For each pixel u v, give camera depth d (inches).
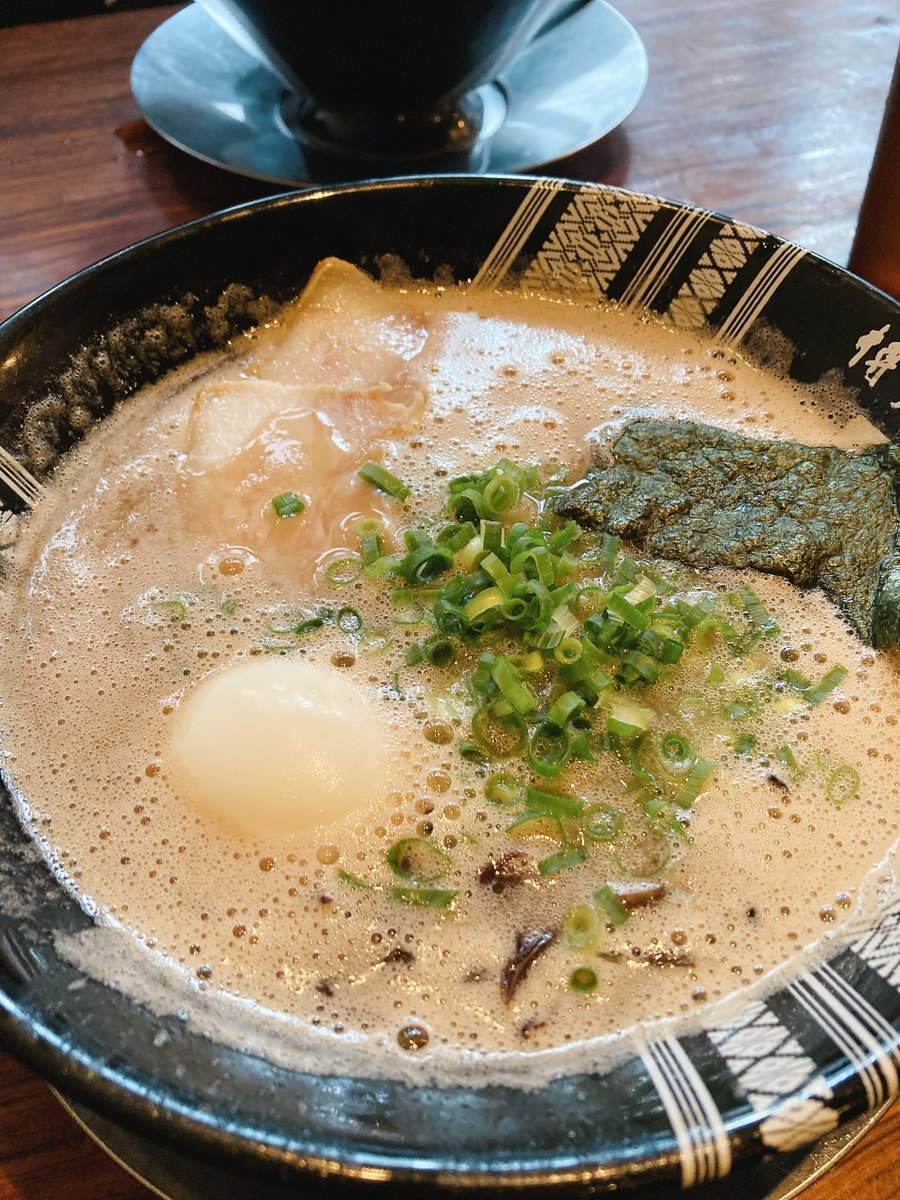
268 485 9.5
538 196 10.4
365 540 8.9
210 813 7.5
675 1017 6.5
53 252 11.7
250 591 8.9
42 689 8.2
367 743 7.7
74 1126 6.5
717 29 15.2
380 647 8.4
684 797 7.5
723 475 9.4
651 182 12.6
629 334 10.9
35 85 14.1
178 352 10.3
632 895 7.1
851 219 12.2
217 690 7.9
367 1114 5.6
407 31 10.8
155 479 9.6
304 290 10.7
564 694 7.8
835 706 8.1
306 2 10.4
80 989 6.1
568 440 10.0
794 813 7.5
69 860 7.2
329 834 7.4
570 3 14.0
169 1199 6.0
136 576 8.9
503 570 8.2
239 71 13.5
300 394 10.1
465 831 7.4
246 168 11.9
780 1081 5.3
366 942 6.9
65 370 9.3
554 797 7.4
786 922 7.0
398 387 10.4
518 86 13.3
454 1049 6.4
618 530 9.1
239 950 6.9
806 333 9.8
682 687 8.2
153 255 9.6
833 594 8.7
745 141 13.3
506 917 7.0
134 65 13.3
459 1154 5.0
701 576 8.9
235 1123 5.0
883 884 7.1
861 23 15.3
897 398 9.2
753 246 9.8
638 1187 4.9
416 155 12.2
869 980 6.1
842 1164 6.4
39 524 9.0
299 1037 6.4
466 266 11.0
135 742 7.9
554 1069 6.2
